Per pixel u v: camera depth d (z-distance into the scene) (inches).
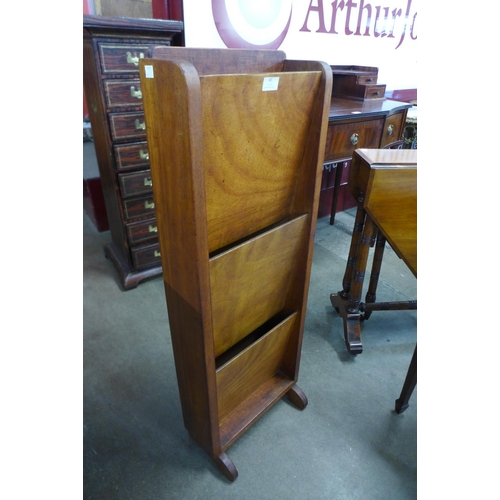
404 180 48.2
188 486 43.7
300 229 39.9
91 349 63.2
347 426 51.2
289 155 35.7
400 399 51.7
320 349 64.6
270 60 36.4
